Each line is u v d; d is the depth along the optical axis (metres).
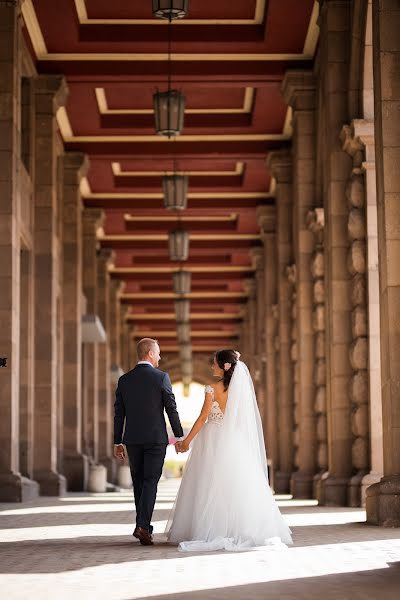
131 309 104.44
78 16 44.25
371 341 34.41
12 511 32.06
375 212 34.72
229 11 44.03
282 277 55.28
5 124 37.41
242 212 68.38
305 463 44.66
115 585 13.27
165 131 38.00
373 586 12.88
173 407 19.88
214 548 18.41
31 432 44.50
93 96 50.81
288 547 18.66
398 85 26.56
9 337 36.72
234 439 19.52
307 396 44.84
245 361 100.75
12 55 37.66
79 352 55.03
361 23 35.50
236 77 46.66
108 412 75.19
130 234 75.81
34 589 12.87
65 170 56.12
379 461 34.06
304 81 45.88
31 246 46.00
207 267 87.94
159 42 44.72
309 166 45.69
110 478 73.00
